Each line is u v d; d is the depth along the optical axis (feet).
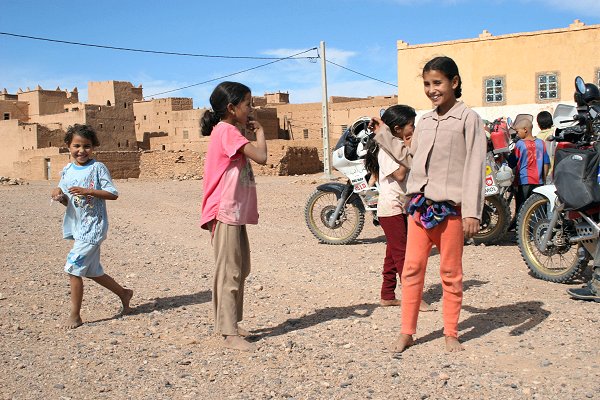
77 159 18.70
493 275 23.56
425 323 17.71
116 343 16.66
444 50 83.20
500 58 80.64
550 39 78.02
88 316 19.49
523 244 23.24
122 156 163.12
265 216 44.34
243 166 16.19
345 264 26.58
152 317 19.17
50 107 226.58
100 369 14.73
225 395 13.10
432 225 14.79
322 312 19.24
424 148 14.82
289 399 12.82
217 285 16.11
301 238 34.22
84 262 18.26
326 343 16.22
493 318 17.92
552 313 18.15
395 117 18.12
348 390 13.16
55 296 21.98
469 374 13.78
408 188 15.28
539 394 12.64
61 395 13.26
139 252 30.71
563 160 20.63
